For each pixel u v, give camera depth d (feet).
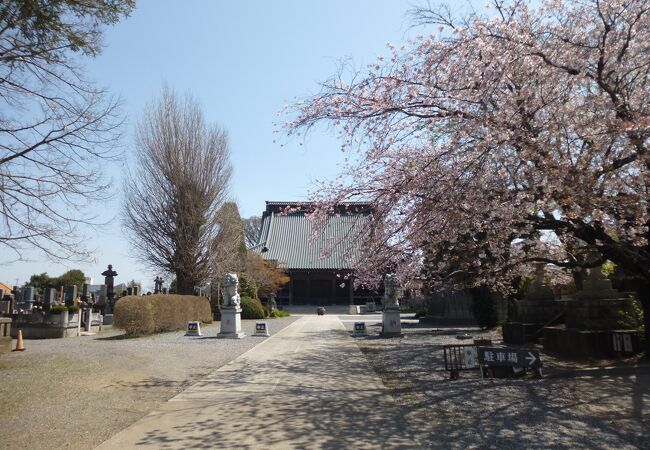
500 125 25.94
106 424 22.08
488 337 61.00
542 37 28.60
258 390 29.84
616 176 26.32
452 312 91.91
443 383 31.63
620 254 31.55
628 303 39.70
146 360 41.22
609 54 27.78
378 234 33.04
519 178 27.48
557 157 26.48
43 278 161.89
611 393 27.27
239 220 108.88
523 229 32.09
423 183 29.14
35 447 18.80
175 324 75.25
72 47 29.94
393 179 31.91
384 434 20.58
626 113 26.32
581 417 22.80
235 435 20.49
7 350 42.57
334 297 178.81
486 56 26.27
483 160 27.43
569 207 26.22
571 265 35.17
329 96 29.91
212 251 97.96
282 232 189.47
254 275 128.36
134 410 24.81
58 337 65.92
